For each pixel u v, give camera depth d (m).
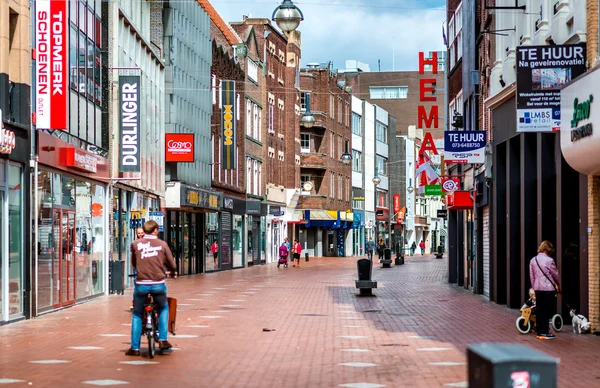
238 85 72.50
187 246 57.75
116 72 38.62
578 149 19.88
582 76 19.41
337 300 33.34
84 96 32.69
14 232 24.44
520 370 5.56
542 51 22.17
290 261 87.44
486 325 23.45
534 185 28.34
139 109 38.31
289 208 92.12
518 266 30.16
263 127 81.88
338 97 106.88
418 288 42.66
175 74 53.22
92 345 18.41
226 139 66.44
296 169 94.94
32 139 25.58
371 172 122.62
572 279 23.75
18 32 24.83
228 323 23.66
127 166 38.44
